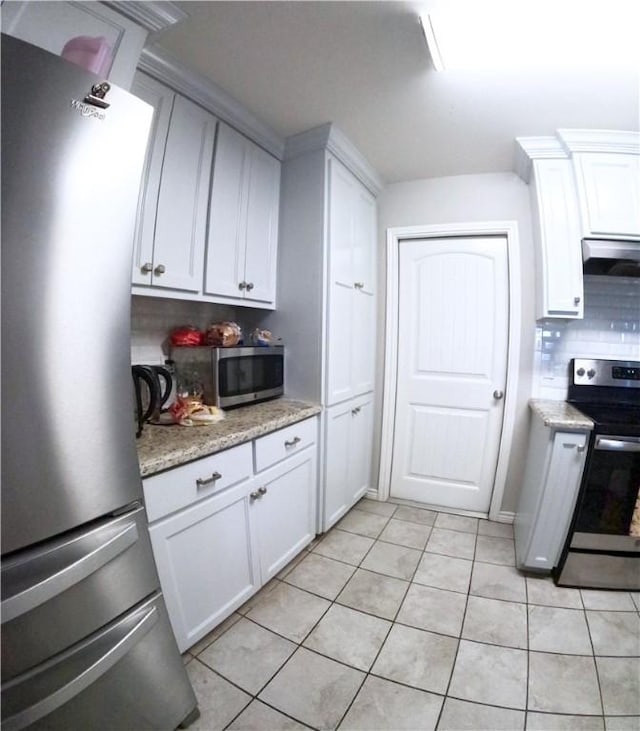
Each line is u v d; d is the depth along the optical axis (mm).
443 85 1398
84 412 734
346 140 1811
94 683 775
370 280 2316
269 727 1053
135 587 857
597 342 2072
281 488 1604
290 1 1039
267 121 1663
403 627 1412
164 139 1300
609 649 1320
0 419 611
